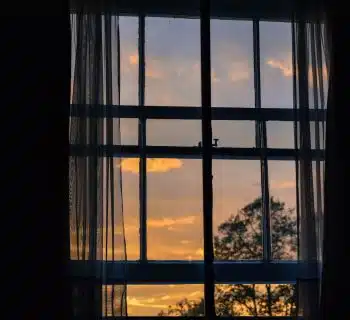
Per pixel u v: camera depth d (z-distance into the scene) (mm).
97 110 3141
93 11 3221
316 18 3387
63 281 2990
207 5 3402
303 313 3158
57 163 3051
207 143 3318
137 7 3494
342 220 3207
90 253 3029
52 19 3143
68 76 3115
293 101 3352
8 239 3008
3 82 3102
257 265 3389
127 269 3273
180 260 3377
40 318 2963
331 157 3252
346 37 3334
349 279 3162
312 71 3354
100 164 3123
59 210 3027
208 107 3344
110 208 3102
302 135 3277
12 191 3033
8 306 2969
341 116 3273
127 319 3129
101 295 3021
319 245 3232
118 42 3252
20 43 3131
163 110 3441
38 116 3082
